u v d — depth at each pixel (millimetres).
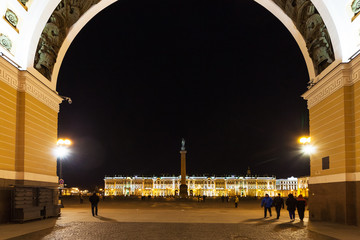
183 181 82938
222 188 158125
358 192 16516
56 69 21969
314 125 21188
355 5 16625
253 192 159375
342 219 17375
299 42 21922
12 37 17344
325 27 19562
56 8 19703
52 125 21766
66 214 24688
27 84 18250
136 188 162500
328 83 19141
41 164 20016
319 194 20062
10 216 17016
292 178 177500
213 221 19625
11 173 17125
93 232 14133
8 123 17109
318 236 13578
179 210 32562
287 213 28750
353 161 17219
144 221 19125
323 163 19797
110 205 44688
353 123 17297
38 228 15242
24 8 17359
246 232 14609
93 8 21641
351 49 17594
